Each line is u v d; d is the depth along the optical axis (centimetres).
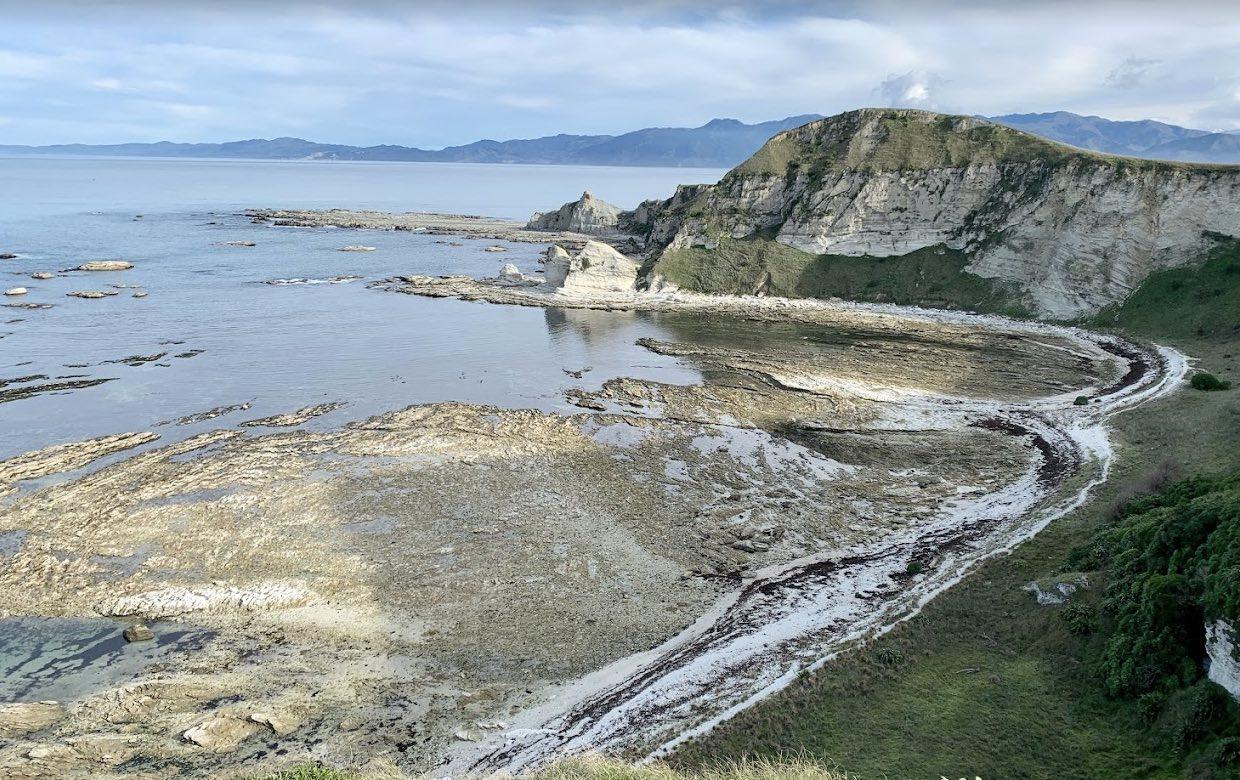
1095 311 8706
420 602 3534
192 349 7319
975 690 2633
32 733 2667
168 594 3522
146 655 3136
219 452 4956
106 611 3406
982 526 4231
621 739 2573
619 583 3738
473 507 4375
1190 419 5144
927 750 2345
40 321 8094
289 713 2802
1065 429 5641
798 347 8012
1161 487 3894
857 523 4375
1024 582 3331
